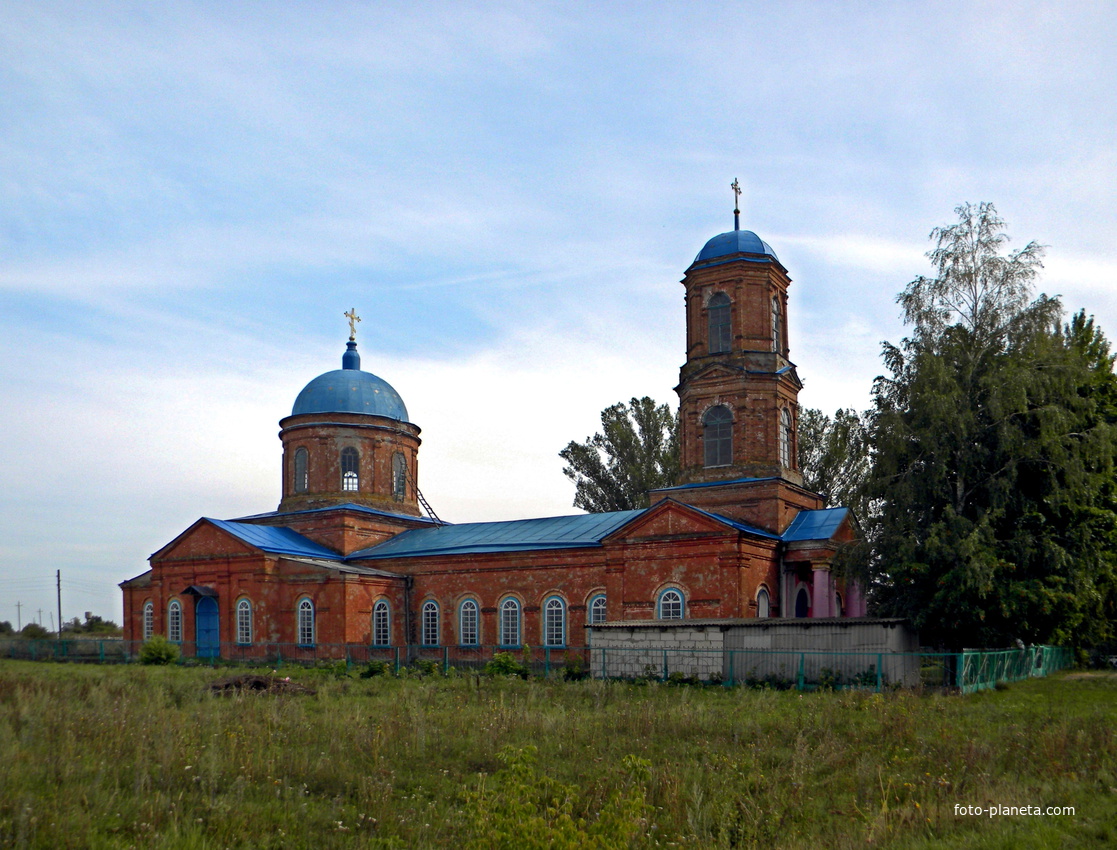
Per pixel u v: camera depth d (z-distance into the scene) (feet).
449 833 43.27
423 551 158.92
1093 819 42.65
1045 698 92.58
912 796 48.55
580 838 37.06
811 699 86.69
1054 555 107.24
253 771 51.98
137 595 175.52
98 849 39.37
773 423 140.67
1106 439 109.40
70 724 62.13
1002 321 119.55
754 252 144.46
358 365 190.39
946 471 113.39
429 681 111.04
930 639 115.75
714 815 44.57
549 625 143.54
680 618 128.06
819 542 132.67
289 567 155.02
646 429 221.05
